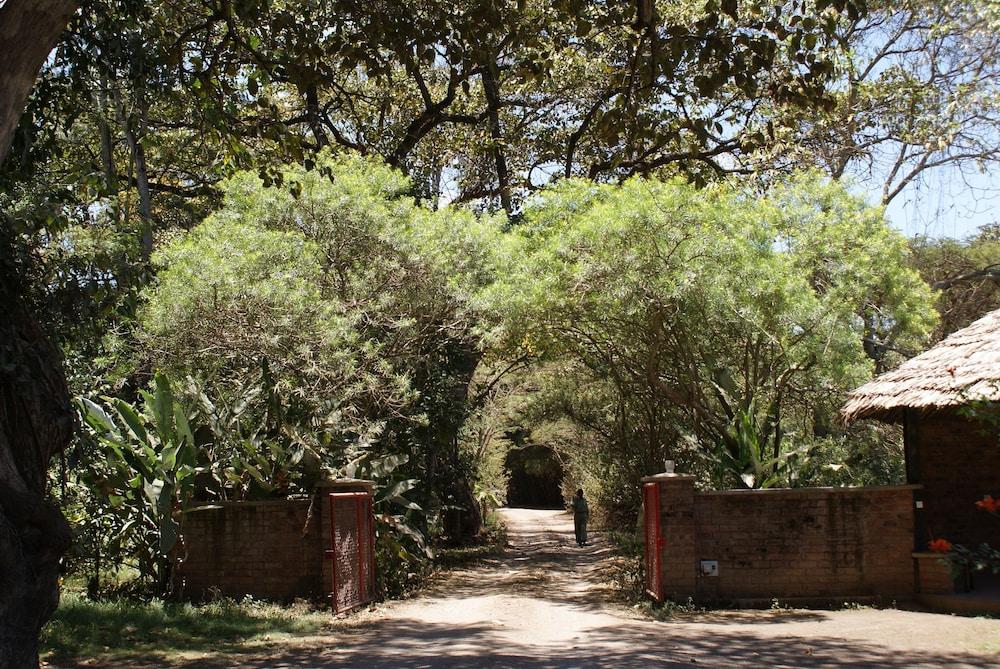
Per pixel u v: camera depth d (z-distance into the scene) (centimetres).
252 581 1358
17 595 664
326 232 1700
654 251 1496
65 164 1777
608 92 2128
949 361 1291
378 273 1683
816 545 1294
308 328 1462
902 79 2234
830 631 1051
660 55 1058
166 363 1485
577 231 1517
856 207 1633
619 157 1147
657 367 1734
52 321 1077
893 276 1627
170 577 1362
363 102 2514
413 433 1992
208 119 1209
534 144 2605
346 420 1596
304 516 1360
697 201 1512
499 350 2264
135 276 1241
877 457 1927
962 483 1496
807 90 1051
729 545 1304
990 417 808
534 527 3634
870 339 2086
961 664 821
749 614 1228
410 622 1253
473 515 2736
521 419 3253
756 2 1080
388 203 1789
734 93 2078
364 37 1100
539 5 1633
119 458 1273
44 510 696
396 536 1680
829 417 1823
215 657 915
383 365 1558
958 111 2238
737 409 1569
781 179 2017
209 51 1203
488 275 1811
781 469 1542
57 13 716
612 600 1423
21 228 1034
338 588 1312
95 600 1252
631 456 2383
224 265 1427
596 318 1633
